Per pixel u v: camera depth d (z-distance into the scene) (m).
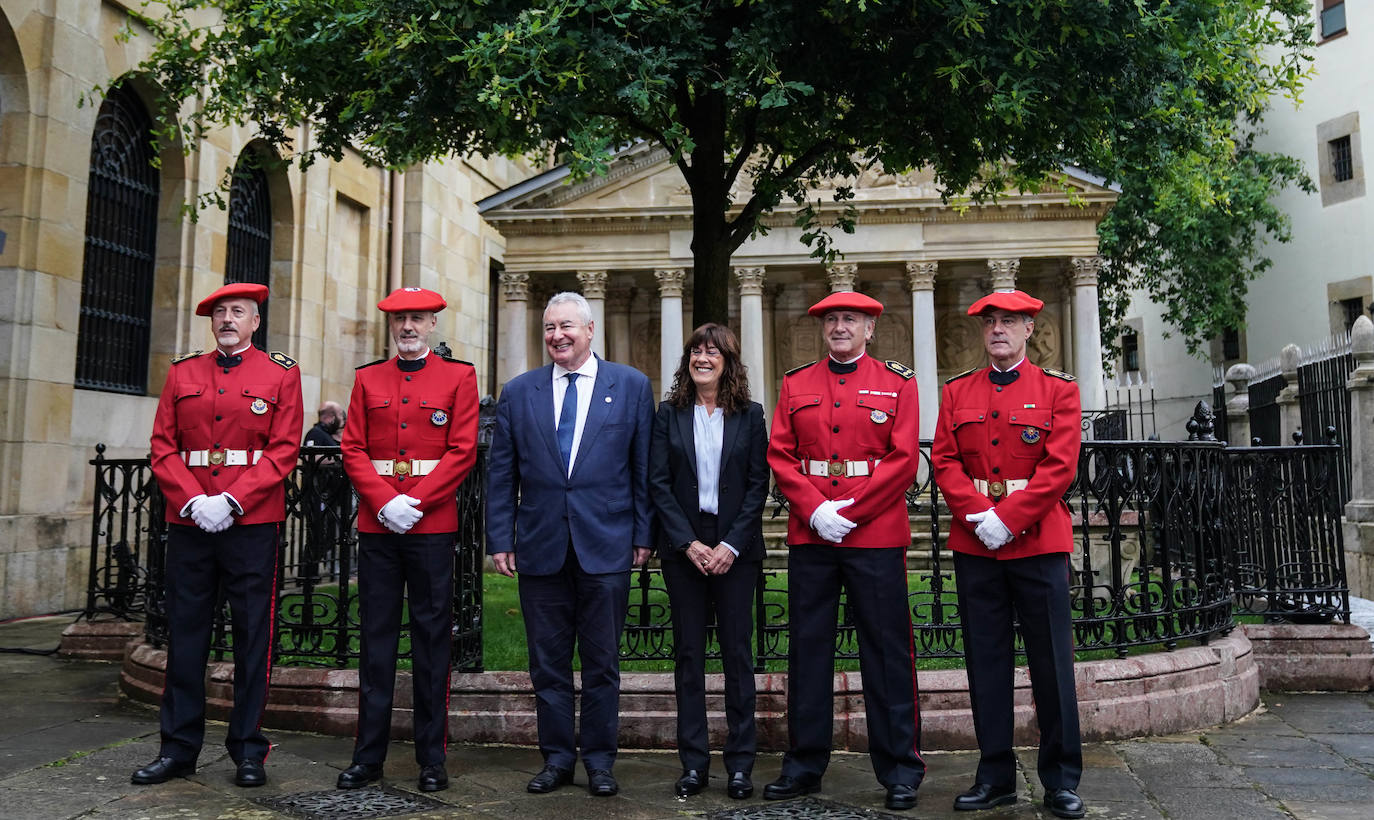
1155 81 7.41
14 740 5.36
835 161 8.76
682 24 6.37
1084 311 23.09
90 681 7.04
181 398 4.88
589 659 4.70
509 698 5.50
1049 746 4.35
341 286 17.36
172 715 4.73
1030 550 4.39
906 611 4.55
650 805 4.38
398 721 5.56
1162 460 6.25
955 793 4.57
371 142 7.16
